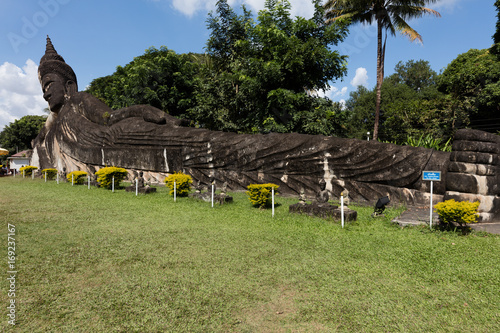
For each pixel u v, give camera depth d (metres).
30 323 3.21
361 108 37.31
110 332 3.06
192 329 3.10
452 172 7.76
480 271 4.39
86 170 18.66
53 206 9.77
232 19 21.36
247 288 3.96
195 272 4.46
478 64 22.47
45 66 23.23
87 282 4.17
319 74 15.38
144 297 3.74
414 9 18.98
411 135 23.48
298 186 11.02
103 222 7.59
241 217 8.12
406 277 4.25
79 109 21.19
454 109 22.45
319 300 3.65
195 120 22.12
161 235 6.38
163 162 14.62
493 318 3.24
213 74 21.03
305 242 5.84
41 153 23.55
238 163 12.59
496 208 7.41
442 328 3.09
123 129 16.81
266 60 16.36
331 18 20.33
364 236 6.22
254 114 17.17
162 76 23.48
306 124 14.70
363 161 9.66
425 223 6.81
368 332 3.03
